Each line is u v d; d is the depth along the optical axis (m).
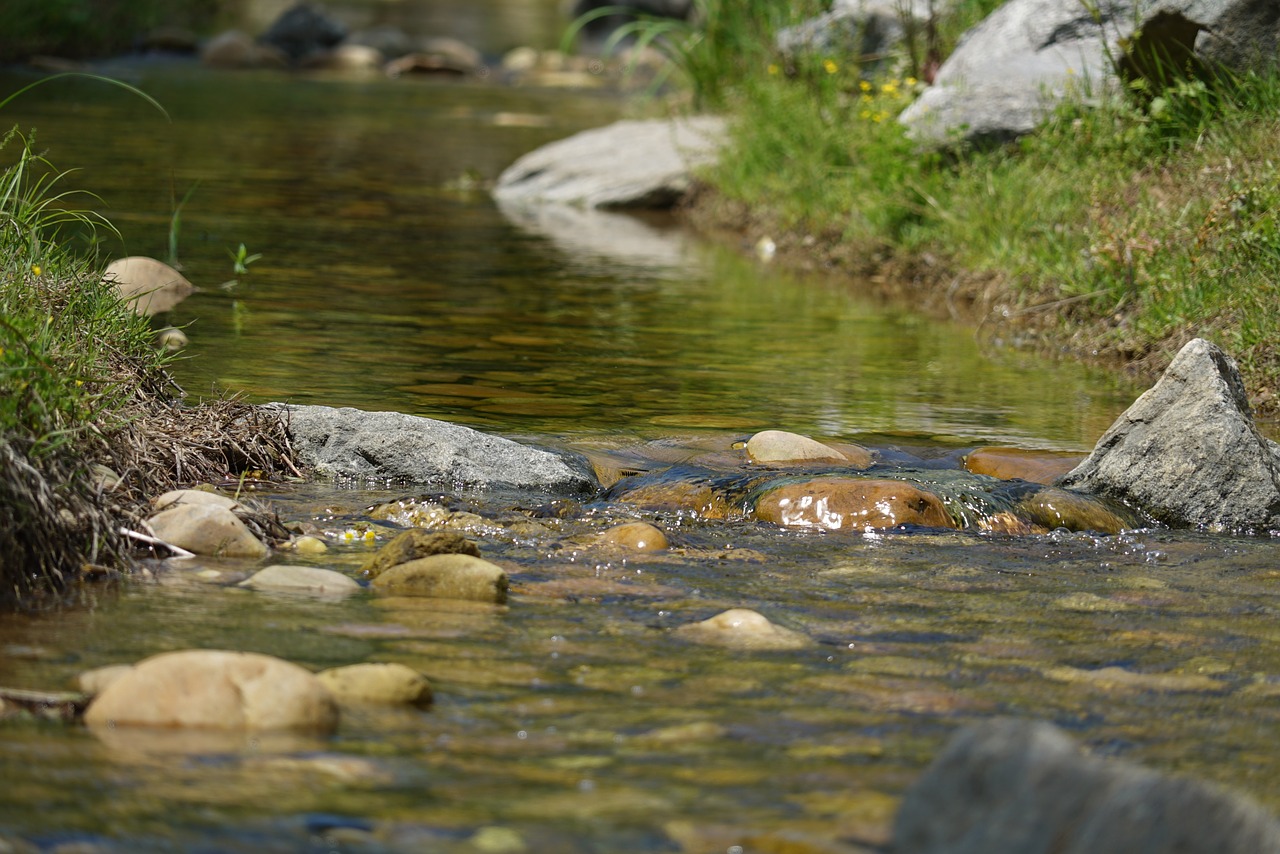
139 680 5.07
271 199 20.56
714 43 27.12
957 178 18.89
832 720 5.33
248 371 11.11
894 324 15.36
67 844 4.11
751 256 19.77
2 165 20.31
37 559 6.58
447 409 10.45
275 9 57.41
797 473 9.05
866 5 23.39
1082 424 11.14
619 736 5.11
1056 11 18.80
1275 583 7.58
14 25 35.94
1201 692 5.81
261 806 4.41
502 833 4.31
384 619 6.33
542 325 13.95
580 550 7.67
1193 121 16.30
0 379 7.06
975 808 3.97
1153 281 14.26
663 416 10.73
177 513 7.37
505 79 43.34
